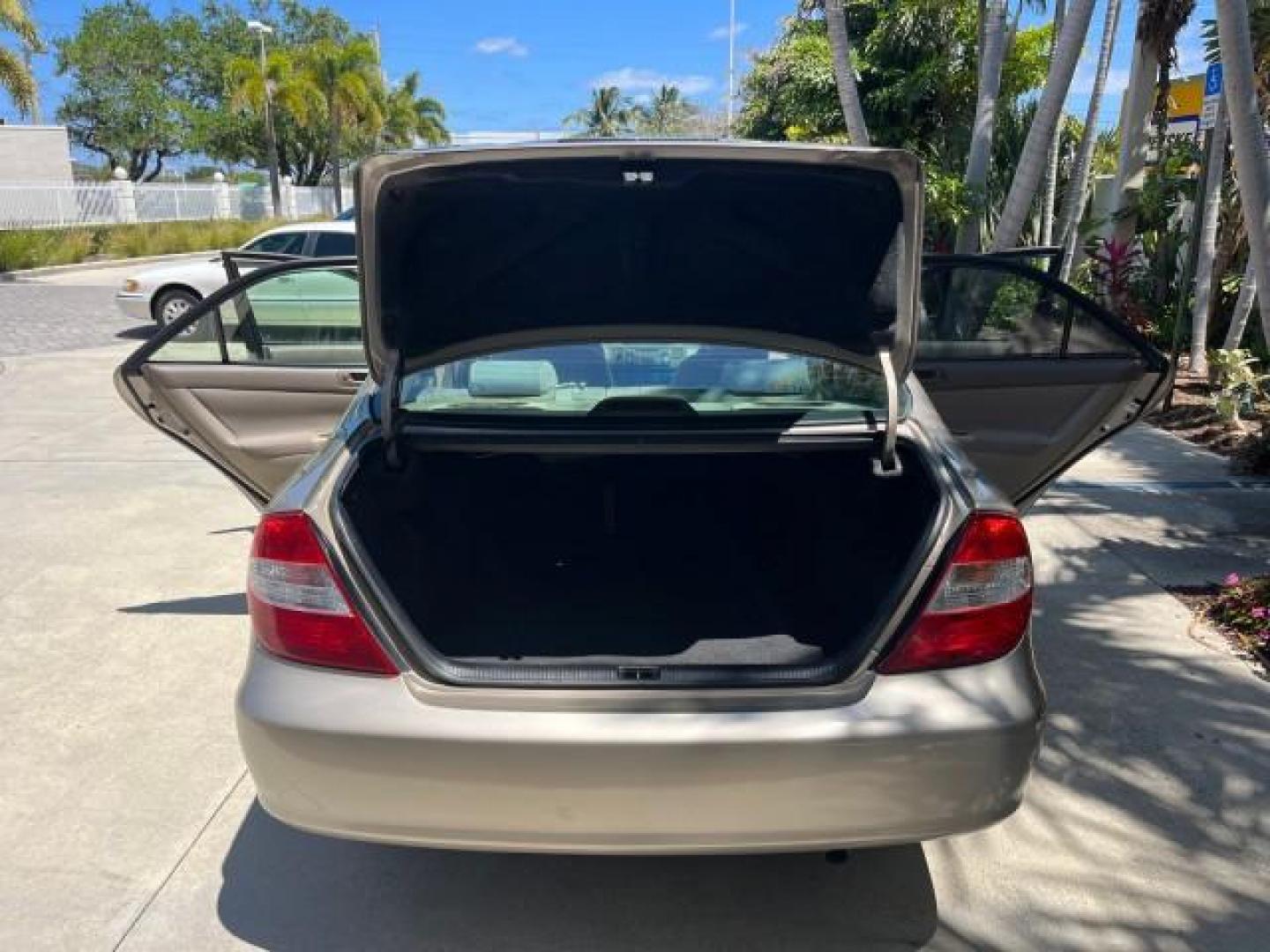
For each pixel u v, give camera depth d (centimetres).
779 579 321
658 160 241
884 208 257
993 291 407
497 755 216
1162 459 683
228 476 414
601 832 220
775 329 291
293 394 409
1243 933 257
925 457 263
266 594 231
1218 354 770
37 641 421
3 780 322
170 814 306
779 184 254
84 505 599
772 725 216
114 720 359
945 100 1342
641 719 217
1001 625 229
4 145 2962
